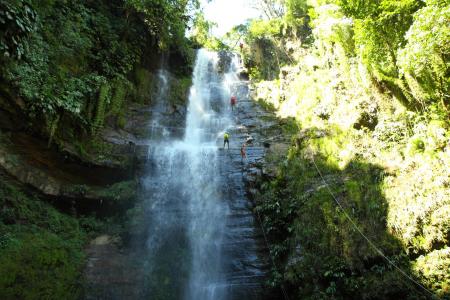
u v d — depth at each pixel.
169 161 14.39
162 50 20.22
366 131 12.08
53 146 11.73
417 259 7.85
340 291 8.43
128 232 11.71
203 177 14.33
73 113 12.08
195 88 21.44
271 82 20.52
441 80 9.18
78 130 12.91
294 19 22.09
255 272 10.84
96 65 15.05
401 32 10.24
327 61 16.72
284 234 11.12
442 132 9.20
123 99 16.53
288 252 10.35
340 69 14.98
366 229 8.89
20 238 9.84
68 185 12.13
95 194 12.40
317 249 9.45
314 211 10.29
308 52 20.69
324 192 10.57
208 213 12.89
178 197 13.49
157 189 13.48
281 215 11.48
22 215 10.55
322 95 15.58
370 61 11.35
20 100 10.33
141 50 18.44
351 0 11.20
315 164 12.10
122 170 13.52
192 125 19.08
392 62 10.88
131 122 16.75
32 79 10.72
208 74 22.95
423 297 7.32
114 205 12.68
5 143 10.66
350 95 13.66
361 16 10.97
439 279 7.32
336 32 13.62
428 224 8.02
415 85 10.22
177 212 12.91
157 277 10.74
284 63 21.61
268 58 22.67
